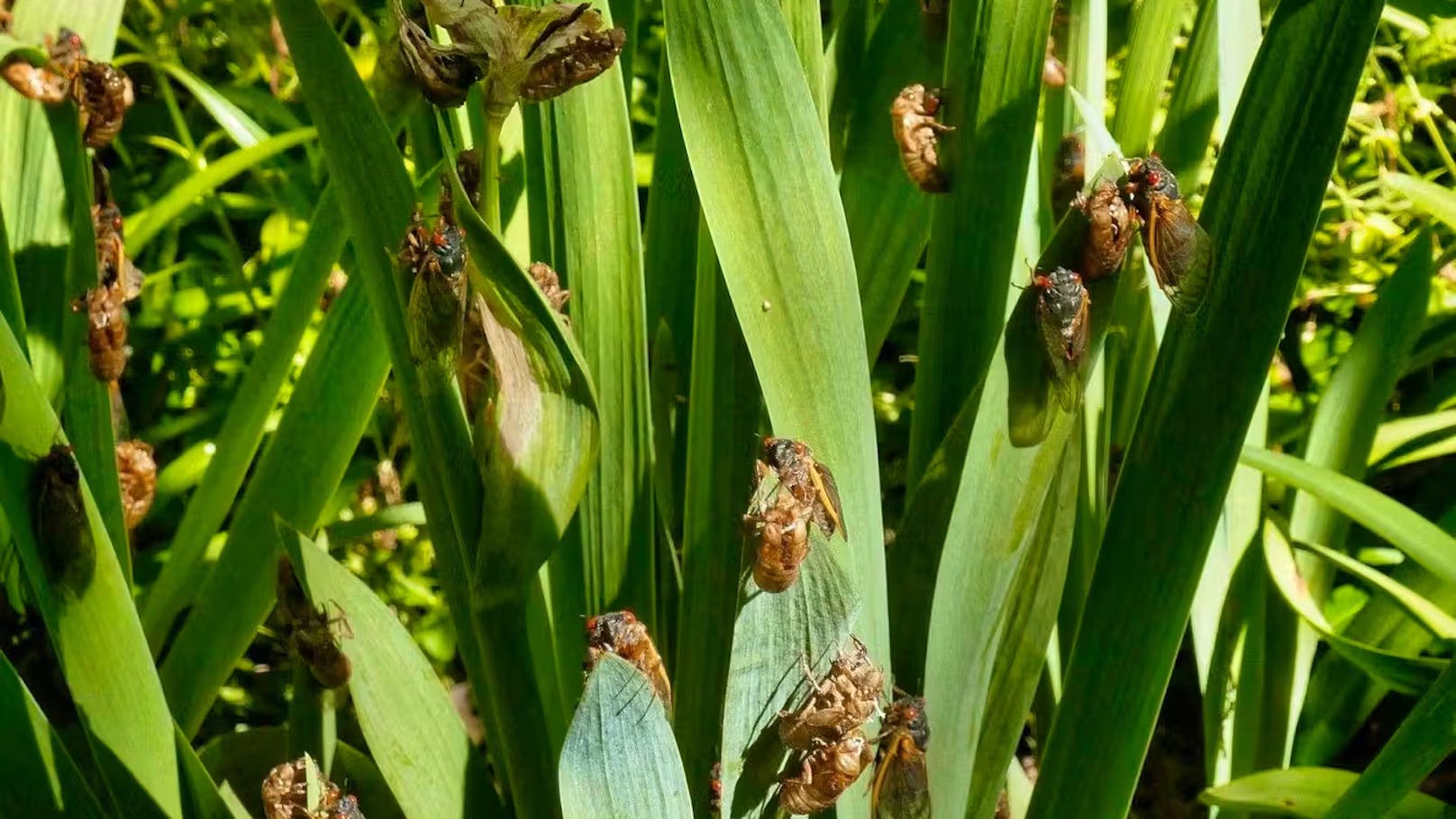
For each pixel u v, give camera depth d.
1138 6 0.68
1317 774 0.64
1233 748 0.71
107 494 0.62
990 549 0.54
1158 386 0.52
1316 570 0.75
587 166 0.57
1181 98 0.70
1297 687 0.73
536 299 0.48
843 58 0.64
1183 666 0.89
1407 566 0.76
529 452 0.50
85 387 0.61
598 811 0.47
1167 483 0.52
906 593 0.59
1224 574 0.71
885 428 0.98
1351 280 1.03
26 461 0.50
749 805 0.50
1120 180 0.52
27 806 0.55
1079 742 0.56
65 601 0.51
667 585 0.66
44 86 0.59
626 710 0.47
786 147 0.51
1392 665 0.65
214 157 1.13
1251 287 0.50
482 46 0.46
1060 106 0.65
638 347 0.59
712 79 0.51
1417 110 1.07
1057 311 0.50
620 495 0.60
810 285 0.52
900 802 0.54
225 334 1.01
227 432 0.70
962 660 0.55
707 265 0.59
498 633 0.53
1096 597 0.54
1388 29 1.15
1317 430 0.74
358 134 0.52
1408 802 0.64
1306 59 0.49
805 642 0.49
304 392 0.64
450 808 0.56
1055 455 0.53
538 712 0.55
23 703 0.54
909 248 0.64
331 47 0.51
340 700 0.65
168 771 0.55
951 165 0.58
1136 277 0.70
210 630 0.67
